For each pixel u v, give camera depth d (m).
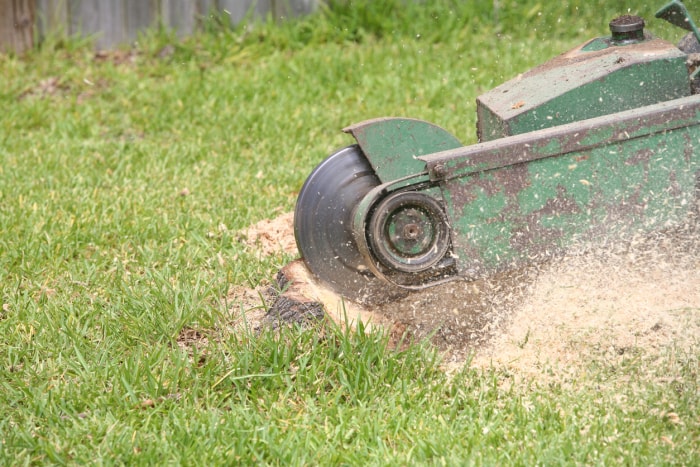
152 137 22.08
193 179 18.97
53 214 16.95
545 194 11.80
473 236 11.77
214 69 26.28
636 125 11.83
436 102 23.38
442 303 12.62
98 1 27.36
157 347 12.16
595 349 11.62
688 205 12.11
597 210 11.94
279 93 24.17
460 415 10.75
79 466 10.02
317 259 13.32
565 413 10.59
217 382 11.34
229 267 14.69
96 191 18.23
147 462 9.97
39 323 12.99
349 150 13.38
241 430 10.36
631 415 10.50
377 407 10.97
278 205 17.69
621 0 27.97
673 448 9.88
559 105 12.47
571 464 9.65
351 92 24.16
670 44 12.95
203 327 12.84
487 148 11.59
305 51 26.83
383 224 11.77
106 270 15.02
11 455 10.14
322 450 10.08
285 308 12.55
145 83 25.17
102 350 12.20
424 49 26.70
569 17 27.98
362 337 11.82
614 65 12.59
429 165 11.51
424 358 11.66
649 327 11.77
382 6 28.33
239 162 20.19
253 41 27.48
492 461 9.72
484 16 28.08
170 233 16.25
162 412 10.93
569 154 11.77
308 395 11.08
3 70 26.05
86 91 24.97
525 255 11.91
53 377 11.82
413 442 10.20
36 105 23.39
